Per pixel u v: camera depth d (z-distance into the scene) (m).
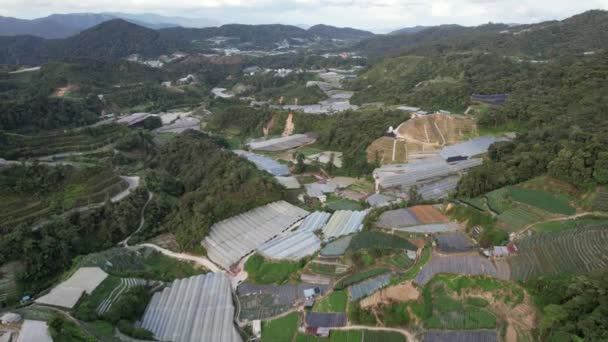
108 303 65.69
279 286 70.88
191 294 69.94
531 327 51.75
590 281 50.59
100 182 101.19
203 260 82.56
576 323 46.66
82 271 73.06
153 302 68.75
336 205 102.44
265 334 59.59
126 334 58.22
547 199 75.75
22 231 80.44
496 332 52.50
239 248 84.12
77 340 54.00
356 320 58.44
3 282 73.81
